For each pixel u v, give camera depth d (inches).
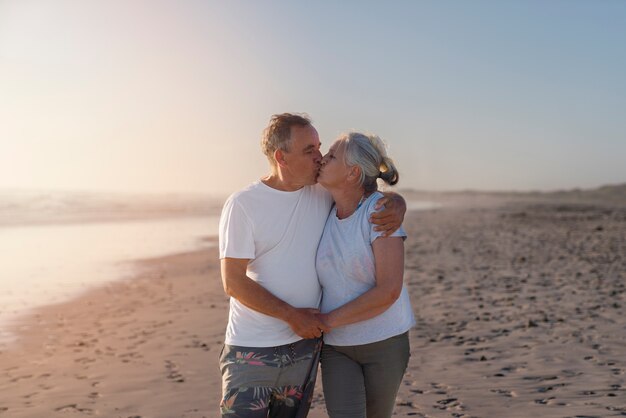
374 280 117.0
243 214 114.5
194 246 737.6
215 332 285.1
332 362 121.4
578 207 2116.1
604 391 183.9
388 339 117.6
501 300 345.4
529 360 222.1
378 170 119.5
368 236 115.9
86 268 530.0
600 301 332.5
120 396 195.6
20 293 402.3
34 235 884.6
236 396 114.7
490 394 185.5
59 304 363.3
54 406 187.2
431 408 174.9
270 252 116.4
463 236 858.1
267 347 114.9
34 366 233.0
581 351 231.8
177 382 209.3
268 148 117.3
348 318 114.3
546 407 171.6
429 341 255.1
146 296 389.1
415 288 395.9
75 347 261.4
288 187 118.6
